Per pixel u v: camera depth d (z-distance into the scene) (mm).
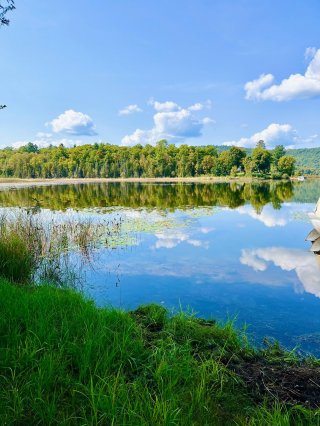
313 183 54750
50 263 7590
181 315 4438
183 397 2600
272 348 3906
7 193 28875
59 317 3631
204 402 2545
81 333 3258
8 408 2271
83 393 2439
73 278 6664
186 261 7875
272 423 2322
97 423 2215
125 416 2221
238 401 2693
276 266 7461
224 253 8617
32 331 3066
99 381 2564
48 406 2303
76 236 10078
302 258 8109
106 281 6547
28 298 3928
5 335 3021
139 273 7023
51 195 27484
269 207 19203
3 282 4621
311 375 3072
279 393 2799
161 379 2729
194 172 84938
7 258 5938
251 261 7855
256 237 10594
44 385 2525
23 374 2652
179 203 21625
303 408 2512
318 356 3822
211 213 16266
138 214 15602
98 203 21266
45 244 8938
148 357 3105
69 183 53375
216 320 4625
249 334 4359
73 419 2262
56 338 3131
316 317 4906
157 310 4598
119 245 9461
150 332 3863
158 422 2193
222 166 83312
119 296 5766
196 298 5668
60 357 2805
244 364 3346
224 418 2477
